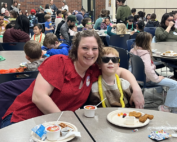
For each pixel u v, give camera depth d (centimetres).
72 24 511
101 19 707
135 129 111
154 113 131
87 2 1248
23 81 171
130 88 169
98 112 133
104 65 158
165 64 341
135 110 135
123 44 476
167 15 430
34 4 1164
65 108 153
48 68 146
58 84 146
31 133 105
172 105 250
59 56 153
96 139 102
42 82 143
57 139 100
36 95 142
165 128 112
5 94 165
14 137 103
